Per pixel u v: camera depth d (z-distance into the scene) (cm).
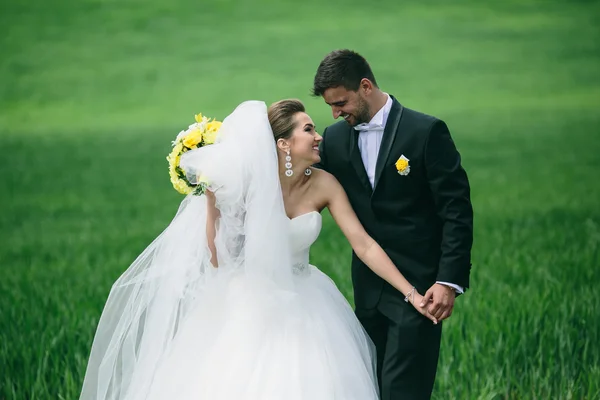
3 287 1538
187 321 770
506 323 1128
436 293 782
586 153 2717
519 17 3891
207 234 787
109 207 2338
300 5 4131
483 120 3070
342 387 729
